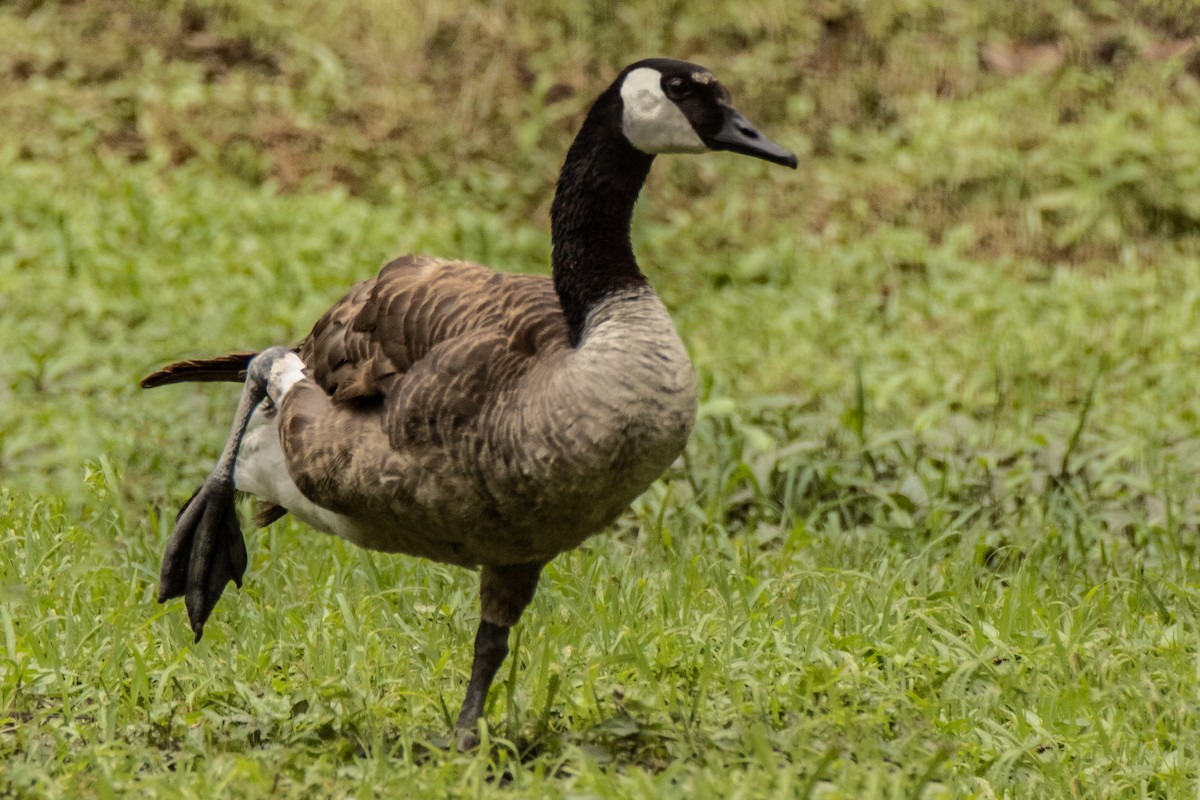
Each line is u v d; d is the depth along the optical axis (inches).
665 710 323.0
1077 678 348.8
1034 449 533.6
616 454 289.9
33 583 386.3
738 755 302.8
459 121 836.0
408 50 894.4
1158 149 768.3
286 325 601.0
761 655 352.8
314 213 719.7
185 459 479.2
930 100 848.3
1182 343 621.3
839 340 625.3
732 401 513.7
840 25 912.3
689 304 669.9
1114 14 894.4
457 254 694.5
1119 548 448.5
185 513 354.6
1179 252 735.7
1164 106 826.2
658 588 394.0
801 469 486.0
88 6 899.4
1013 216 761.0
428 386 298.7
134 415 505.4
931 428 553.3
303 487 319.9
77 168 757.9
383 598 382.3
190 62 870.4
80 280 639.1
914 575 415.5
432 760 301.3
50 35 872.9
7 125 788.6
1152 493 467.2
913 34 896.9
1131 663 358.9
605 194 314.3
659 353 292.8
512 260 701.9
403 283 319.3
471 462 296.2
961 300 674.2
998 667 354.3
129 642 347.6
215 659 352.5
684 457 486.6
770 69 875.4
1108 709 339.0
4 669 343.6
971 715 331.6
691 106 318.0
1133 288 679.7
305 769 288.7
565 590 391.5
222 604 389.1
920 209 770.8
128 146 794.2
